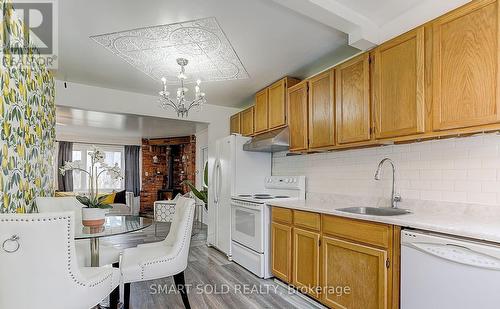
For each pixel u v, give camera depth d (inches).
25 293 52.3
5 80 73.7
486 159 71.7
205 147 249.9
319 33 94.3
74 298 57.2
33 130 98.1
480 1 62.4
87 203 89.4
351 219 79.3
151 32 92.7
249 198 130.5
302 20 86.3
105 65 119.9
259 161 156.9
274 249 113.7
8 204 75.8
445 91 68.4
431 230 59.9
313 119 112.1
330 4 77.8
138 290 104.7
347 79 96.5
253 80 140.2
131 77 134.3
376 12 83.4
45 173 114.1
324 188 122.0
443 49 69.0
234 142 150.5
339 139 99.2
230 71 127.5
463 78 65.0
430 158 83.7
